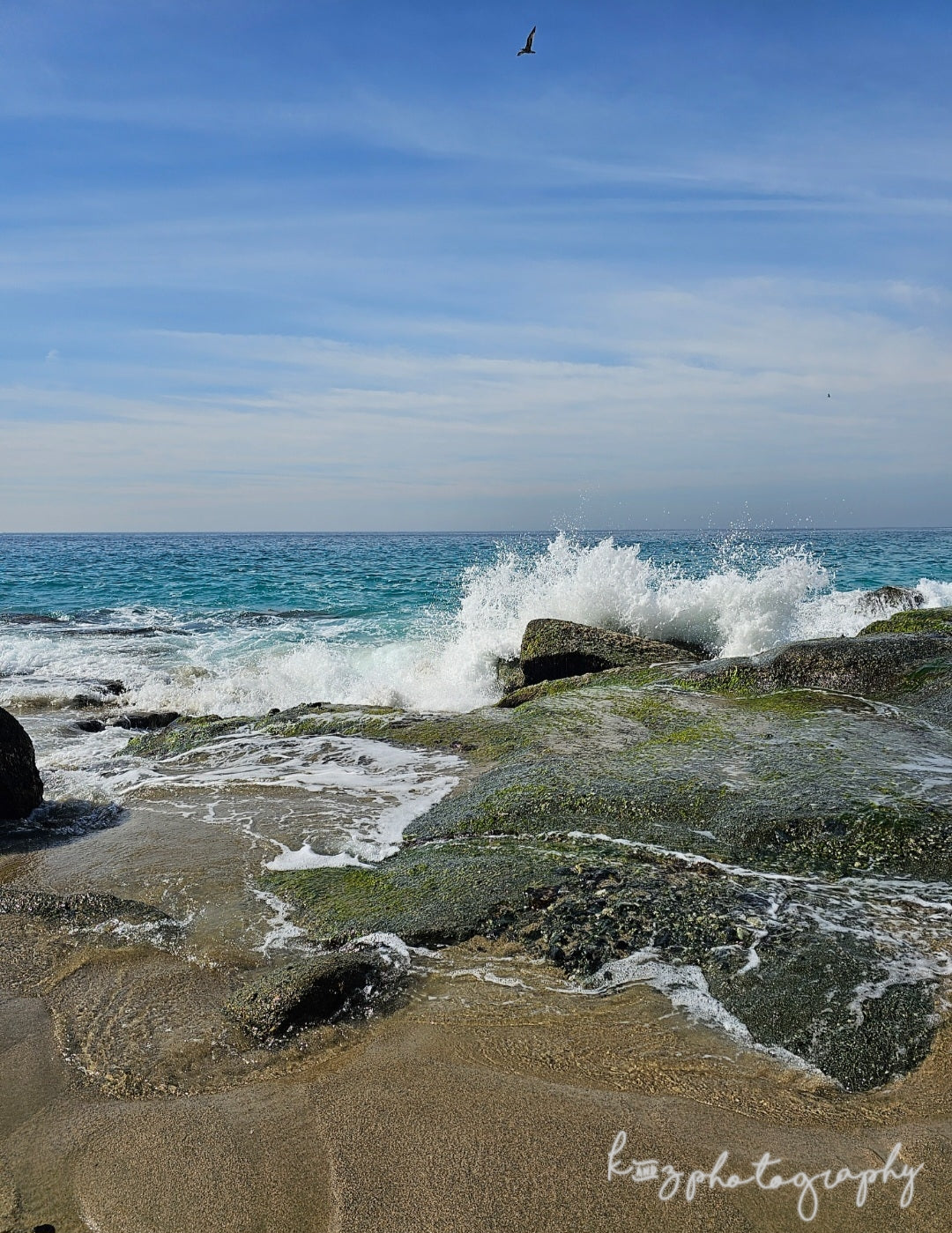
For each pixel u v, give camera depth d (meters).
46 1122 2.79
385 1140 2.63
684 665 8.75
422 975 3.64
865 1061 2.97
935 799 4.92
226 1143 2.65
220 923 4.19
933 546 46.50
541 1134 2.64
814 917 3.90
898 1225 2.29
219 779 6.56
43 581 28.62
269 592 24.98
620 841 4.90
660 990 3.45
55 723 10.05
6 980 3.74
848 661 7.57
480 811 5.42
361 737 7.35
